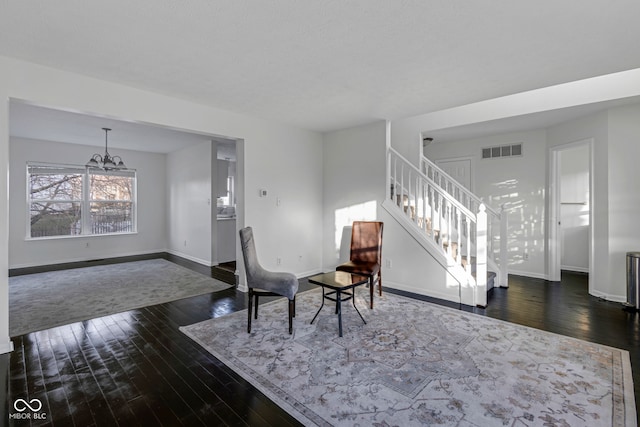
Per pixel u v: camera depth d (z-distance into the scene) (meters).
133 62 2.62
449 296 3.83
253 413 1.81
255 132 4.32
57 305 3.65
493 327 2.99
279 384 2.08
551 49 2.37
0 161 2.49
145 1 1.81
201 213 6.30
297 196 4.91
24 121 4.52
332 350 2.53
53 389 2.03
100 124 4.71
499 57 2.51
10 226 5.68
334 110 3.96
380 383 2.08
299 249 4.96
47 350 2.56
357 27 2.09
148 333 2.89
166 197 7.63
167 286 4.50
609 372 2.19
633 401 1.87
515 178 5.19
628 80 3.41
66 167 6.27
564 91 3.79
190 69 2.75
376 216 4.56
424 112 4.05
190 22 2.03
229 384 2.09
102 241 6.76
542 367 2.26
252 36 2.21
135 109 3.20
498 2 1.81
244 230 3.05
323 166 5.29
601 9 1.87
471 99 3.53
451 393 1.96
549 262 4.85
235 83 3.07
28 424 1.71
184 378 2.16
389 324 3.06
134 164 7.18
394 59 2.55
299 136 4.92
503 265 4.45
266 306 3.62
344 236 4.96
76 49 2.40
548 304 3.68
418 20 2.00
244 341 2.71
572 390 1.99
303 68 2.72
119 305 3.66
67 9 1.89
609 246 3.86
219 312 3.45
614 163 3.82
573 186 5.60
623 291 3.79
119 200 7.06
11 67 2.54
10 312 3.42
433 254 3.96
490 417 1.74
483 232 3.57
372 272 3.47
